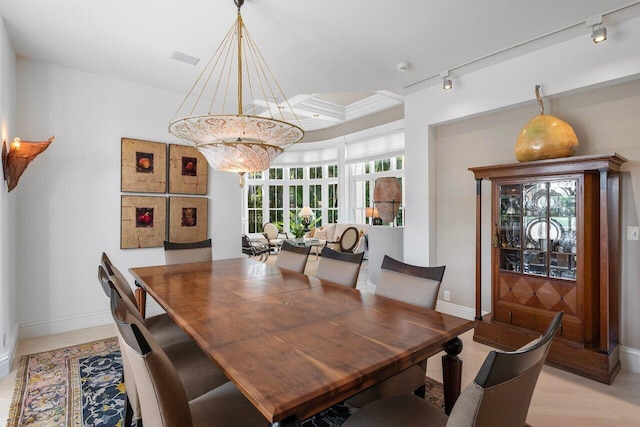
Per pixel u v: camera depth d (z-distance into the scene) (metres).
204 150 2.22
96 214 3.57
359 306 1.87
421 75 3.56
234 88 3.99
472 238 3.64
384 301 1.97
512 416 0.95
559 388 2.34
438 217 3.95
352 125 8.11
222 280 2.49
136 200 3.80
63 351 2.89
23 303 3.16
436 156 3.96
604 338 2.41
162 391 1.03
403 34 2.73
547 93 2.93
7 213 2.68
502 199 3.04
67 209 3.40
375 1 2.29
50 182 3.31
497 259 3.07
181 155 4.14
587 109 2.84
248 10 2.40
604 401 2.19
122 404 2.11
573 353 2.54
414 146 4.06
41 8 2.39
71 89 3.42
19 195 3.14
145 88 3.88
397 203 5.16
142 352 1.02
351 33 2.72
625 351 2.61
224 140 2.17
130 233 3.76
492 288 3.11
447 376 1.55
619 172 2.65
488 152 3.50
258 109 6.83
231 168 2.35
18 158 2.65
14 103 3.02
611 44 2.58
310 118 8.15
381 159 7.55
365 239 7.51
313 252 8.61
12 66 2.94
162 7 2.38
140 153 3.82
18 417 1.97
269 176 9.69
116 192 3.69
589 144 2.83
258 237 9.13
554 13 2.42
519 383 0.92
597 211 2.58
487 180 3.47
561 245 2.67
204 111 4.39
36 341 3.11
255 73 3.51
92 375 2.47
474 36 2.76
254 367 1.15
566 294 2.63
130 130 3.79
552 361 2.64
